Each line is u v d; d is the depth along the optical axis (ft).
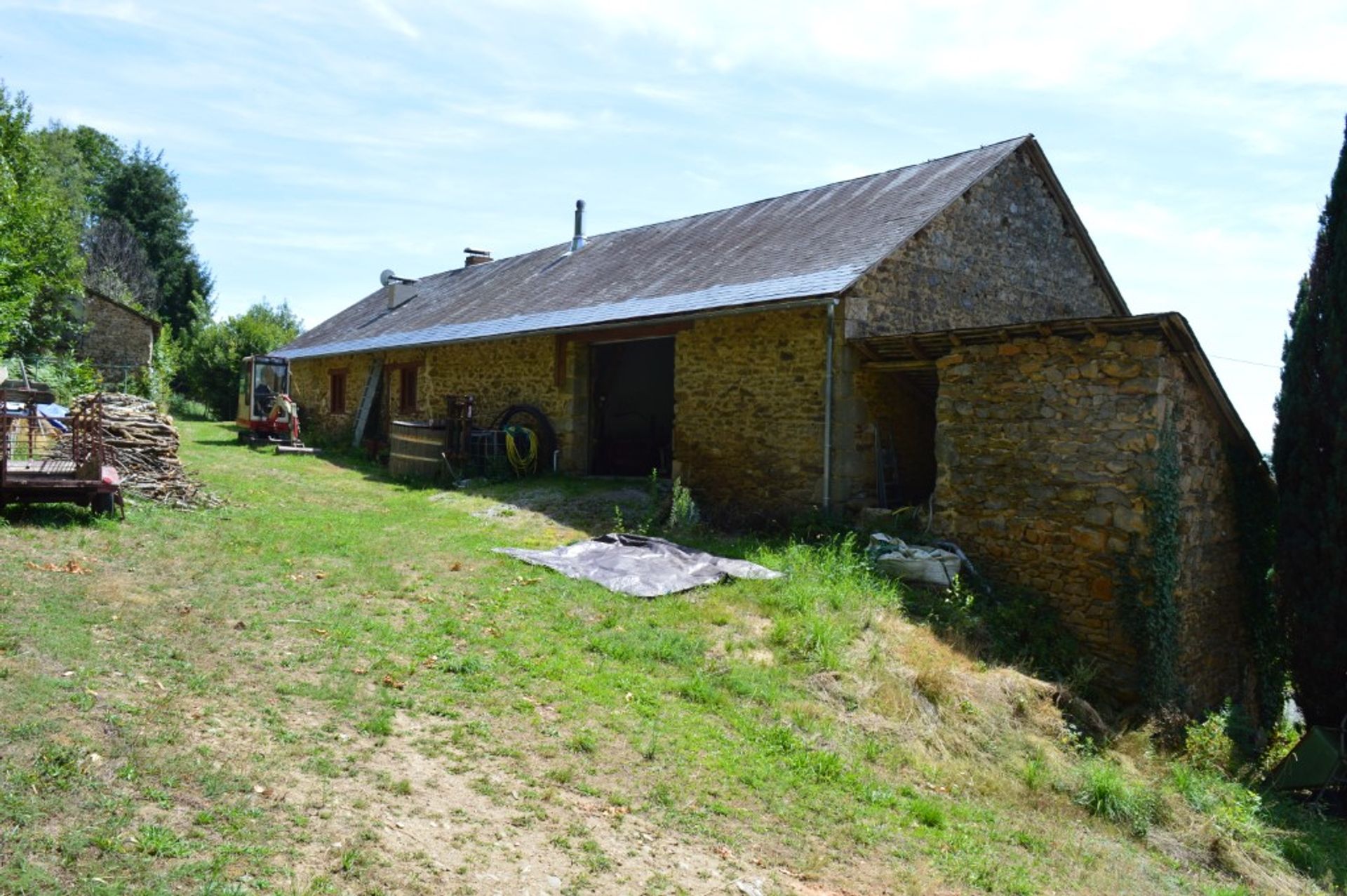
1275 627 33.86
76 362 73.51
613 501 40.19
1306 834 22.02
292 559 25.93
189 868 10.14
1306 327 30.66
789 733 18.72
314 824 11.83
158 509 29.86
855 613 26.11
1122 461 28.40
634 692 19.35
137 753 12.41
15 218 65.72
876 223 40.32
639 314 41.83
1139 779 21.86
